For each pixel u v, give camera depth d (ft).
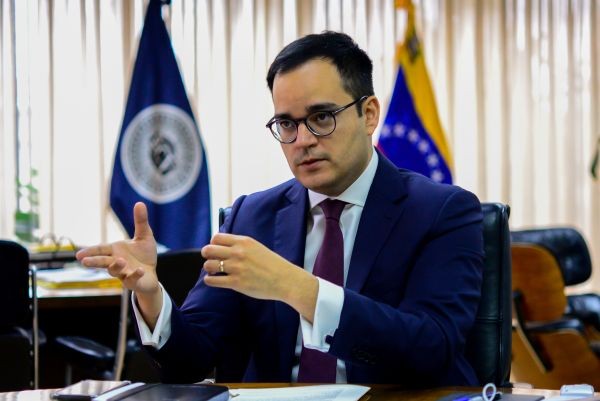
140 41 25.23
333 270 9.81
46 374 22.16
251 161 28.63
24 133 26.03
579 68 33.04
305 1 29.25
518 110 32.32
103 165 26.86
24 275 16.26
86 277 19.77
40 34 26.21
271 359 10.05
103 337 22.31
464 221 9.78
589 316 24.75
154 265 9.03
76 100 26.61
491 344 10.41
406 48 28.60
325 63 9.26
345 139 9.36
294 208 10.45
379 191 9.99
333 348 8.40
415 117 28.37
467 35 31.55
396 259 9.62
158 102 25.22
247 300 10.30
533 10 32.37
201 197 25.40
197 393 7.70
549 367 22.09
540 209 32.86
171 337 9.37
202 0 27.99
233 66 28.45
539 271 21.84
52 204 26.35
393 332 8.52
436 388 8.87
